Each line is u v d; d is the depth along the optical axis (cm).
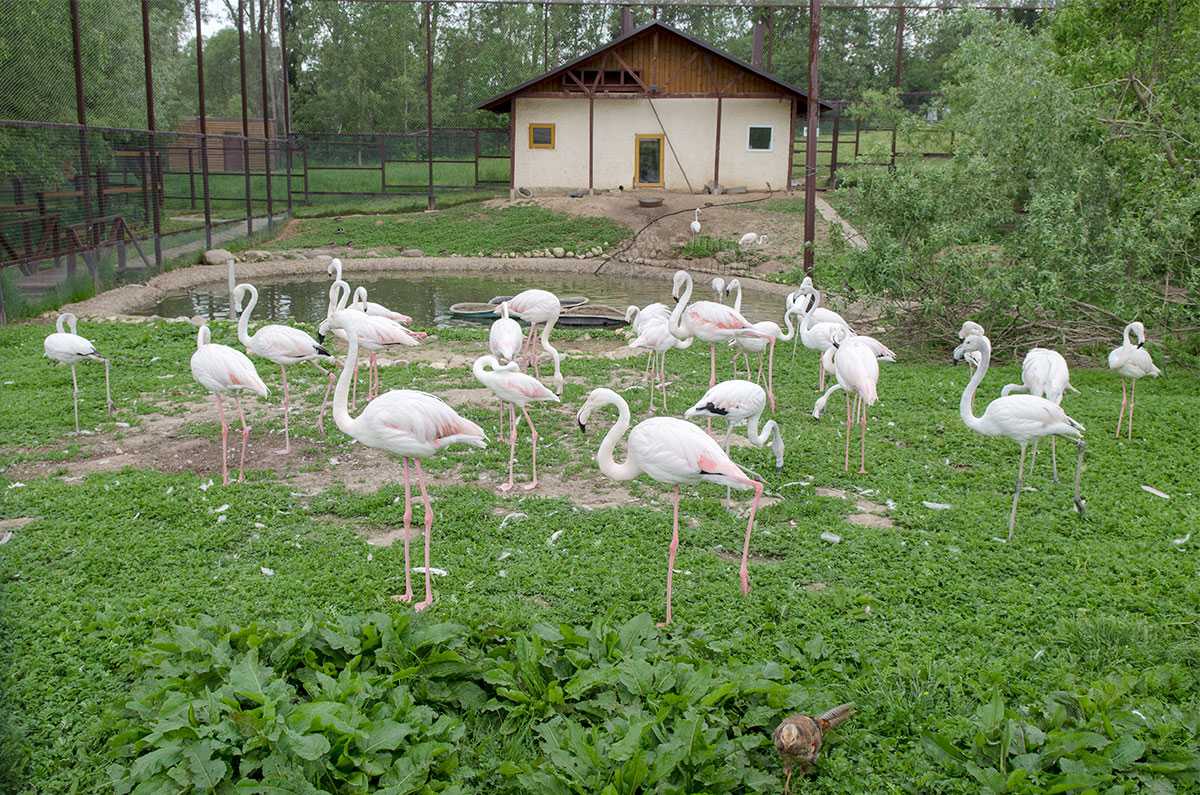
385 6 4875
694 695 477
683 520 781
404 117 4762
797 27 5003
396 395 657
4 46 1855
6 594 627
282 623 534
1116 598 636
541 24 5100
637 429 638
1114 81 1509
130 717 489
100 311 1820
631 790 418
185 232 2441
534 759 464
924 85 4622
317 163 3462
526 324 1738
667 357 1423
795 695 488
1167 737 471
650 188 3347
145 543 717
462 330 1627
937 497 831
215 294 2177
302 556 700
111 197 2055
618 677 493
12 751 462
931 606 633
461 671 513
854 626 603
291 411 1110
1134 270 1353
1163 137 1409
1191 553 712
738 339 1091
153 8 2917
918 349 1493
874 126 4097
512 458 859
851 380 877
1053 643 582
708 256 2645
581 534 746
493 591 652
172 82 3092
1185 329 1347
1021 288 1308
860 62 4778
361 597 633
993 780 434
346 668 499
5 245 1656
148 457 948
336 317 1071
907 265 1416
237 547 725
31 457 933
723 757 449
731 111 3294
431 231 2931
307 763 425
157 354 1391
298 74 4781
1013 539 739
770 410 1123
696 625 599
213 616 602
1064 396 1183
